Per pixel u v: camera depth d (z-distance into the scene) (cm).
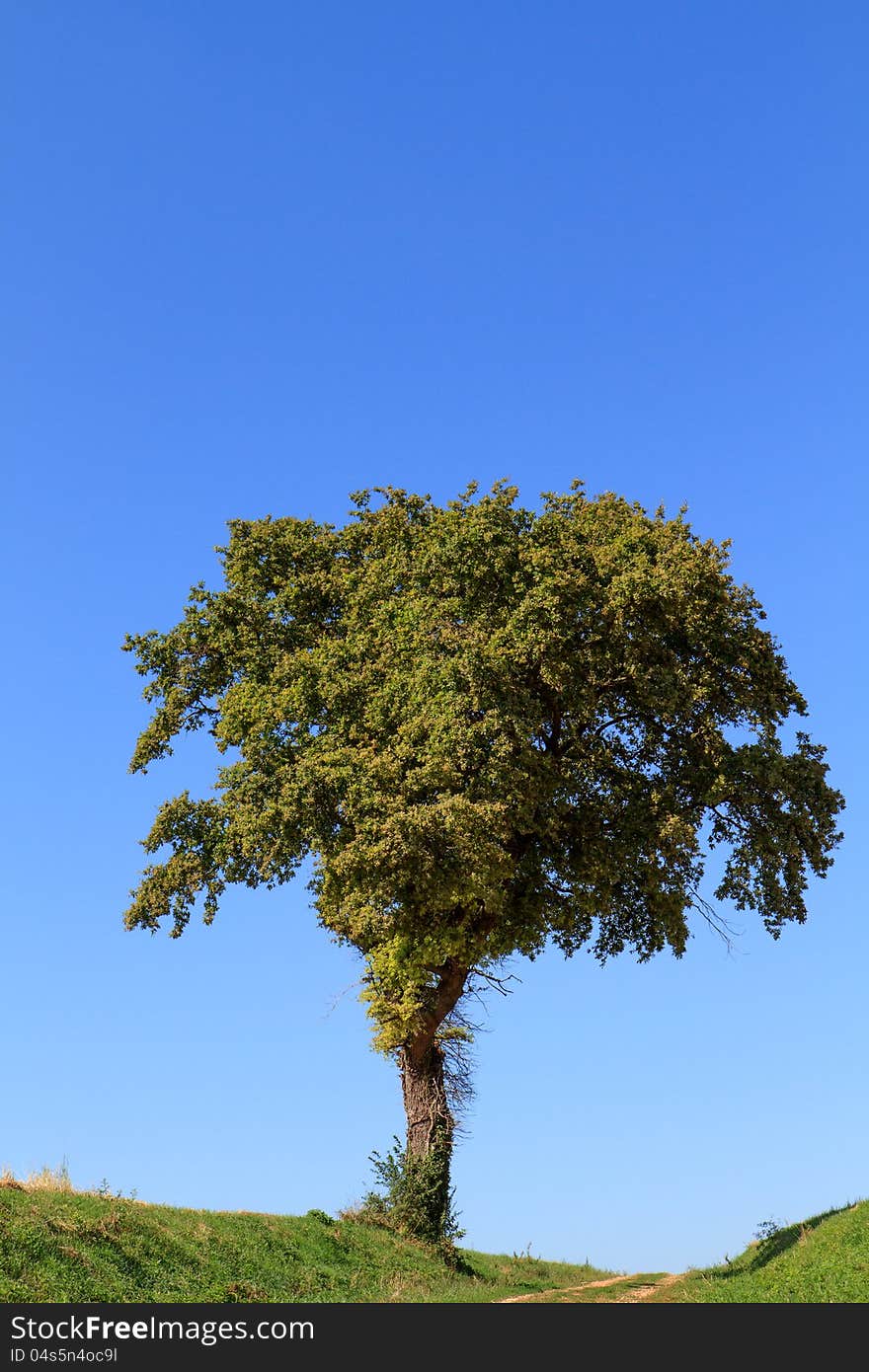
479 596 2711
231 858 2748
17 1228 1819
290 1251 2373
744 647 2814
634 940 2964
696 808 2812
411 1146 2986
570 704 2706
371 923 2538
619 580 2597
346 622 2953
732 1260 2470
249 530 3206
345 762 2525
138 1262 1927
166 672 3089
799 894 2830
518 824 2692
